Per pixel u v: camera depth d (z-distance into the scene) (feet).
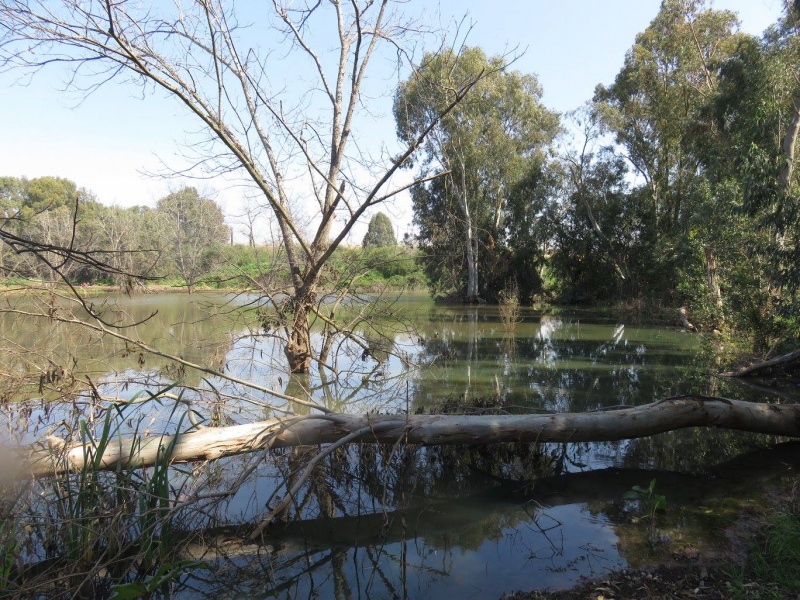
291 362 32.07
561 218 105.81
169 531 12.25
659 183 95.71
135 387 26.91
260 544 13.08
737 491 15.42
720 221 48.32
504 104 102.12
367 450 17.46
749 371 32.09
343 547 12.95
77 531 11.74
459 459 18.21
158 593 11.14
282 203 31.58
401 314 46.93
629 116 95.66
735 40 79.66
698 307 56.70
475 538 13.21
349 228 27.68
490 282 110.11
